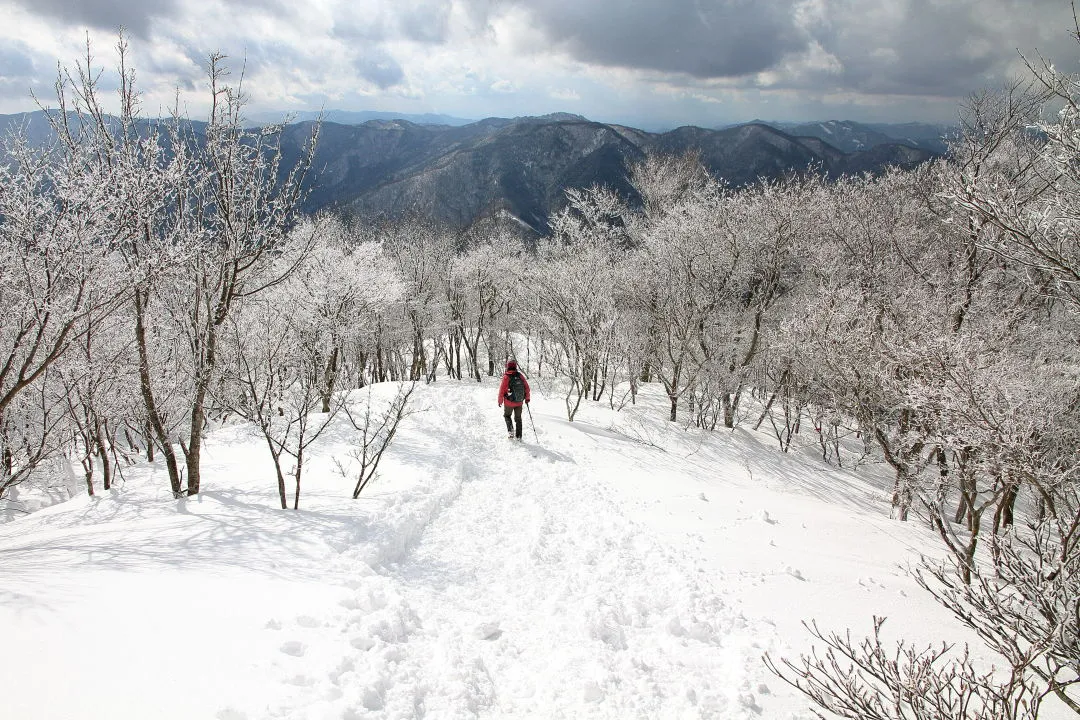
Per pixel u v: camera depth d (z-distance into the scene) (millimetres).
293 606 4762
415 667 4410
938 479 8906
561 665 4656
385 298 19906
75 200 6191
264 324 10312
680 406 18859
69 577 4820
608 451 13133
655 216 24156
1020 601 4012
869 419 10531
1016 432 6445
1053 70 3846
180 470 10445
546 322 19953
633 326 19406
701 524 8375
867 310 11484
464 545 7305
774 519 8961
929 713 2947
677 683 4547
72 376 9500
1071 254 4090
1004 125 11258
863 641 5207
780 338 14234
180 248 7547
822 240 16234
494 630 5160
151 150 7352
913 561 7812
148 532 6723
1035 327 10844
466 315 32938
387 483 9102
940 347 7695
